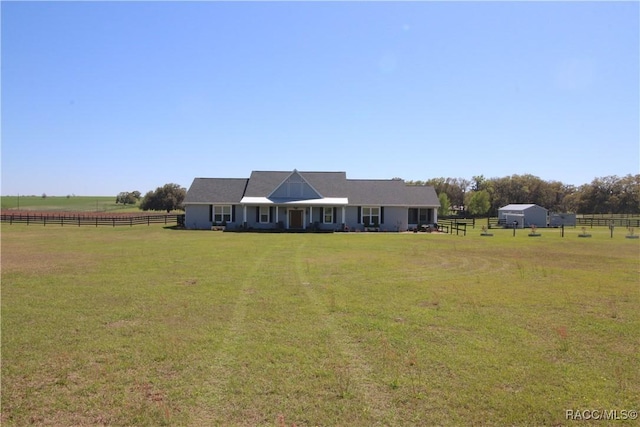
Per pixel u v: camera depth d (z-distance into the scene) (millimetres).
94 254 19609
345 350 7102
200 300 10539
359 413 5078
